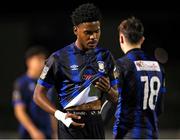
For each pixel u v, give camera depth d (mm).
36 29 37438
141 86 11453
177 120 35781
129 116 11375
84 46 11500
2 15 37406
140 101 11422
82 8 11281
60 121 11578
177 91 37031
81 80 11453
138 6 37000
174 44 38250
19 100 17484
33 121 17609
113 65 11820
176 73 37312
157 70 11820
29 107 17547
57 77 11578
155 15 37344
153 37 37344
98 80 11453
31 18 37469
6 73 37438
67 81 11500
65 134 11477
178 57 37688
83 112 11445
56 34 37281
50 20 37344
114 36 36656
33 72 17703
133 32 11758
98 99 11617
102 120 11758
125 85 11422
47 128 17719
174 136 32000
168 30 37625
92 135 11516
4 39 37594
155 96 11656
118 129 11414
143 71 11570
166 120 35812
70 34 37125
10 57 37562
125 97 11414
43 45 37438
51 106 11508
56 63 11508
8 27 37562
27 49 37562
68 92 11500
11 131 35219
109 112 11891
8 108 36750
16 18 37562
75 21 11367
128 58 11617
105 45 36656
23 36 37562
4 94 37188
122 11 36969
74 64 11516
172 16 37406
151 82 11609
